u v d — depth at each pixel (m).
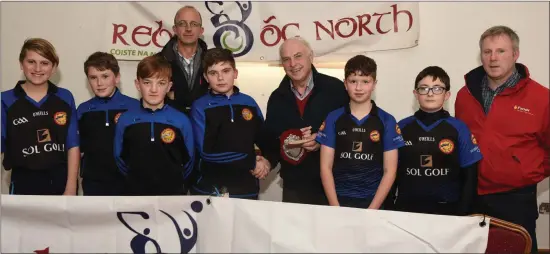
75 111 2.68
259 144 2.73
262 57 3.52
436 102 2.44
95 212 2.03
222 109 2.55
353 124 2.43
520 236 2.01
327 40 3.48
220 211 2.01
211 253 1.99
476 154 2.43
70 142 2.60
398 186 2.50
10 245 2.01
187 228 2.02
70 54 3.57
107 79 2.64
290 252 1.93
